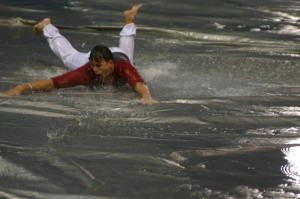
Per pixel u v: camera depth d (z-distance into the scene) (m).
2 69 16.83
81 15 23.86
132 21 17.86
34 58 18.03
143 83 14.80
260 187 10.41
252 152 11.77
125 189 10.23
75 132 12.48
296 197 10.10
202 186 10.40
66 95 14.70
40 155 11.36
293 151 11.84
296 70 17.77
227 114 13.75
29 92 14.72
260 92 15.56
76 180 10.48
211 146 12.01
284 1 27.75
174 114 13.59
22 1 25.64
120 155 11.48
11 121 12.98
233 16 24.64
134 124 12.98
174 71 17.22
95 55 14.86
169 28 21.95
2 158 11.16
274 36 21.80
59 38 17.08
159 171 10.92
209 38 21.28
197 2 26.61
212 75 16.94
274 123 13.36
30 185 10.27
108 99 14.48
